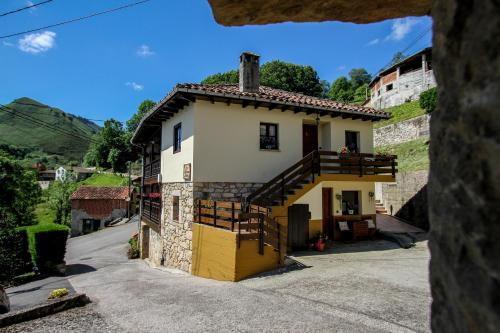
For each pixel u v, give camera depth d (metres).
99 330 5.06
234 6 2.52
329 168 11.38
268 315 5.27
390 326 4.63
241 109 11.21
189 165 10.53
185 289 7.39
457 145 1.46
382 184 18.78
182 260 10.84
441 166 1.64
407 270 7.98
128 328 5.09
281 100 10.85
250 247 8.02
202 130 10.48
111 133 55.97
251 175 11.21
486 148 1.22
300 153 12.20
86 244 22.67
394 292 6.20
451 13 1.51
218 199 10.59
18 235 12.98
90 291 8.10
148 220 15.50
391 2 2.51
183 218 10.95
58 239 12.34
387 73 36.38
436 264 1.70
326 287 6.66
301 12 2.62
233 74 40.94
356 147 13.70
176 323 5.17
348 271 7.98
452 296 1.50
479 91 1.27
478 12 1.29
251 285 7.16
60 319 5.64
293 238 11.55
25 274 12.52
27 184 20.86
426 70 31.98
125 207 33.56
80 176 51.34
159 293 7.20
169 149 12.88
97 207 32.66
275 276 7.79
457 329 1.46
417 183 15.23
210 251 8.82
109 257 17.08
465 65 1.39
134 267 12.99
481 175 1.26
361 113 12.62
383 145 26.11
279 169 11.73
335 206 13.20
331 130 13.10
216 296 6.52
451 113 1.52
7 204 19.48
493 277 1.19
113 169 53.50
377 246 11.80
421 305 5.46
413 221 15.37
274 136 11.98
